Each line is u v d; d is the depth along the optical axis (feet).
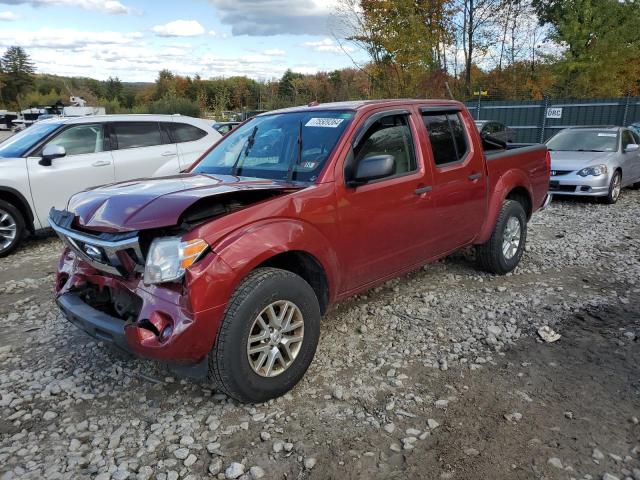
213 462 8.99
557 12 92.68
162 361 9.59
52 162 25.23
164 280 9.34
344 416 10.28
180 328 9.21
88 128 26.68
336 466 8.87
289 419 10.19
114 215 9.94
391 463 8.92
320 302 12.12
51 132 25.67
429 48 77.61
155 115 29.32
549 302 16.10
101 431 10.02
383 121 13.48
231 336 9.66
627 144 36.99
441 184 14.74
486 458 8.98
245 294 9.81
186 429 9.96
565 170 34.32
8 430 10.11
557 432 9.64
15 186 23.94
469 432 9.70
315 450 9.29
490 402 10.68
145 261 9.68
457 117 16.11
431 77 77.36
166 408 10.73
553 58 87.10
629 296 16.52
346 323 14.66
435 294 16.83
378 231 12.89
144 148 28.22
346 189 12.02
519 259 19.12
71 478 8.69
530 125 70.95
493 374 11.81
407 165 14.01
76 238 10.41
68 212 11.32
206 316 9.32
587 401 10.63
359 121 12.83
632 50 81.30
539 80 90.94
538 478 8.47
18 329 15.05
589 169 33.65
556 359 12.45
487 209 17.10
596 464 8.78
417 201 13.92
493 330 14.02
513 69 93.35
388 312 15.42
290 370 10.82
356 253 12.42
